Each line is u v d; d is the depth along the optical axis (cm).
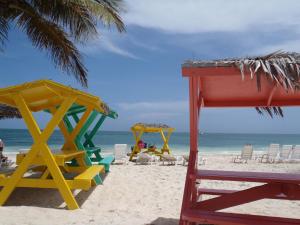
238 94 506
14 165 1295
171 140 6688
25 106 627
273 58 310
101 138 7319
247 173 432
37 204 643
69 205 613
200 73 324
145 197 741
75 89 622
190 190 396
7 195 626
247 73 315
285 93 493
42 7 953
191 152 430
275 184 404
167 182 928
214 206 406
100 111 841
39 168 842
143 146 1812
